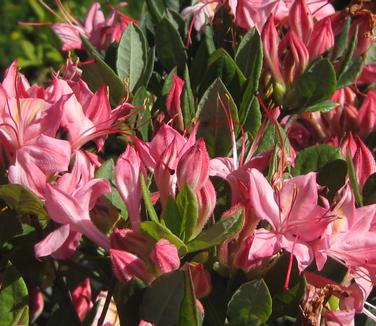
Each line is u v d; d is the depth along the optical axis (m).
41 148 0.51
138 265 0.49
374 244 0.52
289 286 0.51
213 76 0.64
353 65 0.68
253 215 0.51
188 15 0.74
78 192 0.51
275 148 0.54
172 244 0.48
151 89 0.69
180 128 0.60
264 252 0.50
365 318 0.59
